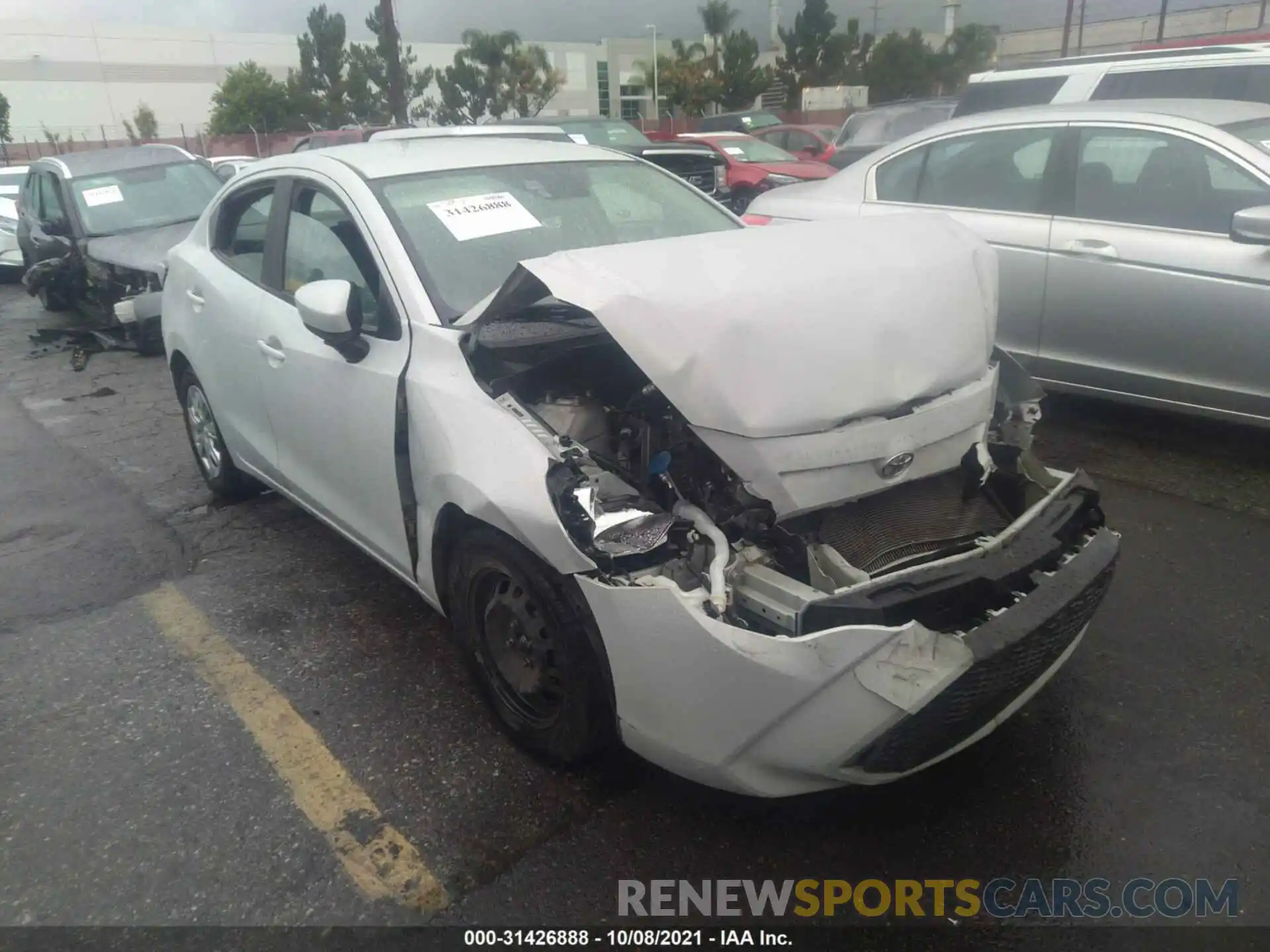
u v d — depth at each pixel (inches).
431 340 119.3
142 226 373.4
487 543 109.3
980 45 1627.7
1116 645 135.6
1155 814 105.8
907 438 103.7
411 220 133.3
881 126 597.6
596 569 97.2
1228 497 180.5
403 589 163.2
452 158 148.9
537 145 162.6
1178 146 190.4
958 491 112.3
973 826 105.3
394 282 126.5
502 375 114.7
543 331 111.3
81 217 369.7
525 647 112.9
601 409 114.8
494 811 110.6
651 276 100.4
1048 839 103.3
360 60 1594.5
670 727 96.6
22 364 347.6
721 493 103.8
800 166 579.5
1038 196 209.2
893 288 106.9
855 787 111.3
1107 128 201.0
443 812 110.7
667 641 93.4
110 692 137.3
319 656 143.7
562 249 138.9
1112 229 195.8
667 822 107.8
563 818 109.0
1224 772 111.2
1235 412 185.9
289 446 155.2
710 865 102.0
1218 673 128.5
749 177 570.6
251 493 204.4
